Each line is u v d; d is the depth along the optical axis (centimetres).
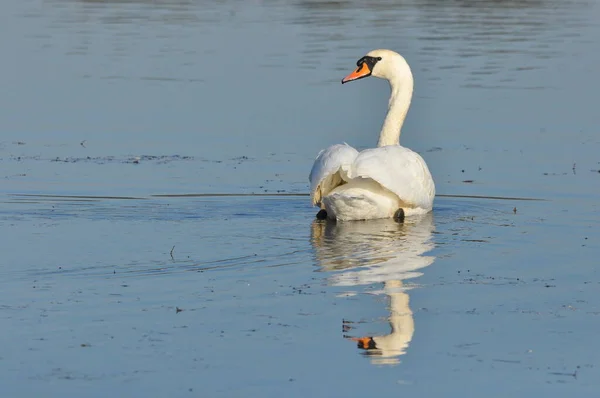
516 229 1675
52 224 1658
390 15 4634
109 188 1917
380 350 1135
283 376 1062
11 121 2548
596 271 1438
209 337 1166
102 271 1398
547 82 3081
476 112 2684
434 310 1268
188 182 1977
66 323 1198
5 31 4088
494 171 2106
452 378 1068
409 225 1702
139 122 2544
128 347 1131
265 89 2938
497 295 1330
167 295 1303
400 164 1736
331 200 1697
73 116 2606
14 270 1395
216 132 2439
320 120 2566
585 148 2295
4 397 1002
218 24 4281
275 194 1902
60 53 3559
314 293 1320
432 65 3388
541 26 4325
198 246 1533
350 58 3441
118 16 4575
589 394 1030
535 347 1154
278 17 4506
